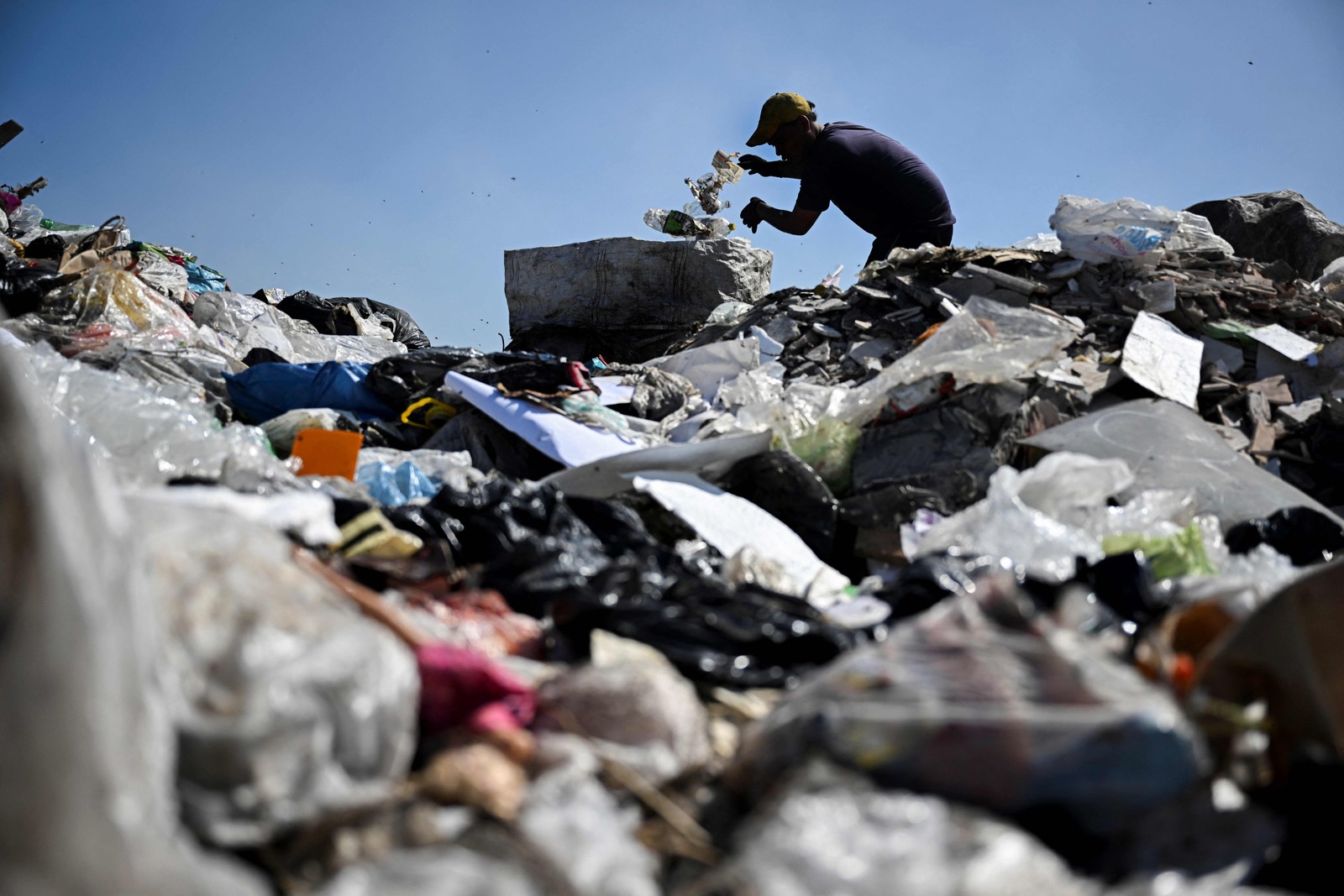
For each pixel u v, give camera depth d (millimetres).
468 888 1575
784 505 4645
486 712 2098
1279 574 3773
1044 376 5578
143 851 1412
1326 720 2205
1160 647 2582
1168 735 1915
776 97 8375
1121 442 4887
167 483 3393
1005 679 1992
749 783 2117
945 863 1691
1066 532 3777
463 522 3279
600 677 2236
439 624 2699
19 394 1500
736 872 1693
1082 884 1775
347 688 1764
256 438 4066
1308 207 10664
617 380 6438
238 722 1640
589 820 1820
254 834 1644
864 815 1774
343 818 1740
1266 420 5832
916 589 3143
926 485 4828
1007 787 1927
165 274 8180
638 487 4234
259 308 7793
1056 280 7102
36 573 1419
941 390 5312
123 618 1502
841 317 7133
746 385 5957
